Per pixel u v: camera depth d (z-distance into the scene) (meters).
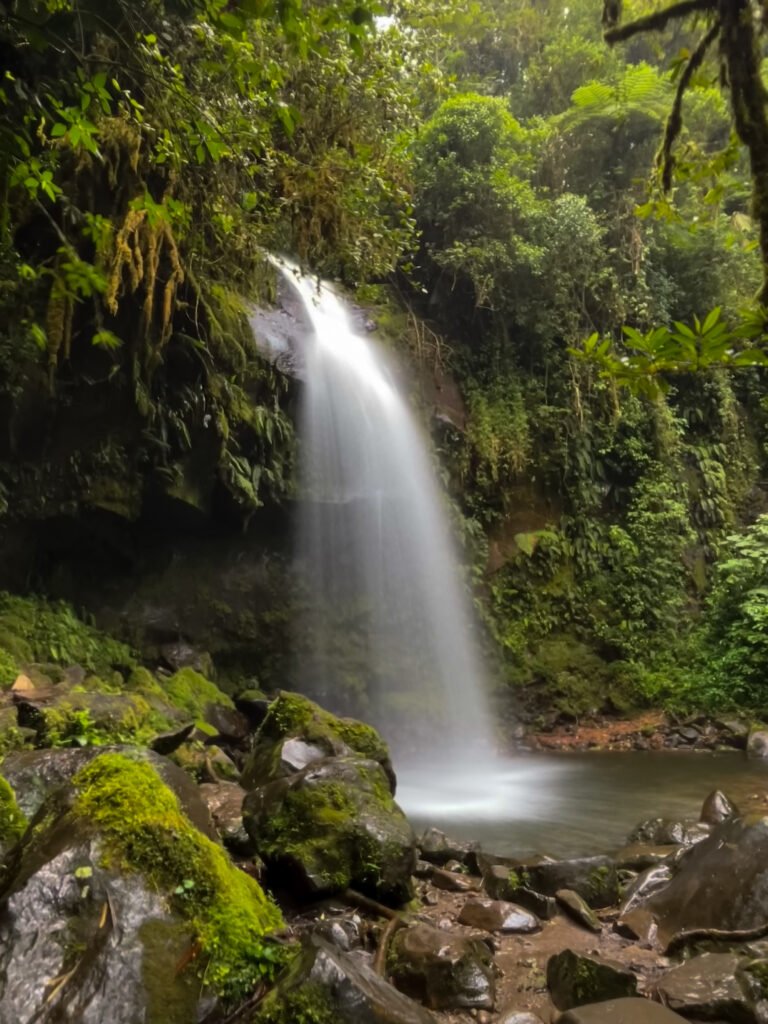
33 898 2.20
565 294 13.11
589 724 11.62
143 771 2.68
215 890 2.43
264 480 9.37
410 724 10.38
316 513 10.05
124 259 6.69
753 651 11.72
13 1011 1.96
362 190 7.70
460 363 13.10
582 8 16.06
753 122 2.12
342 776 3.82
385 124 8.36
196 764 5.35
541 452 13.07
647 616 12.81
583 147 14.10
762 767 8.67
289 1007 2.12
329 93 7.39
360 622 10.46
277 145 7.65
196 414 8.48
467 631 11.62
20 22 4.48
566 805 7.03
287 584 9.98
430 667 10.96
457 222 12.73
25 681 5.80
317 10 3.38
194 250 7.43
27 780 3.32
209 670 9.20
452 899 3.84
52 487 8.03
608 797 7.37
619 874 4.30
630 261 13.66
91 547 8.70
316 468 9.86
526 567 12.49
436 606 11.25
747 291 14.20
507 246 12.70
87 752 3.49
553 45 15.43
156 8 5.55
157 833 2.45
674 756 9.79
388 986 2.38
